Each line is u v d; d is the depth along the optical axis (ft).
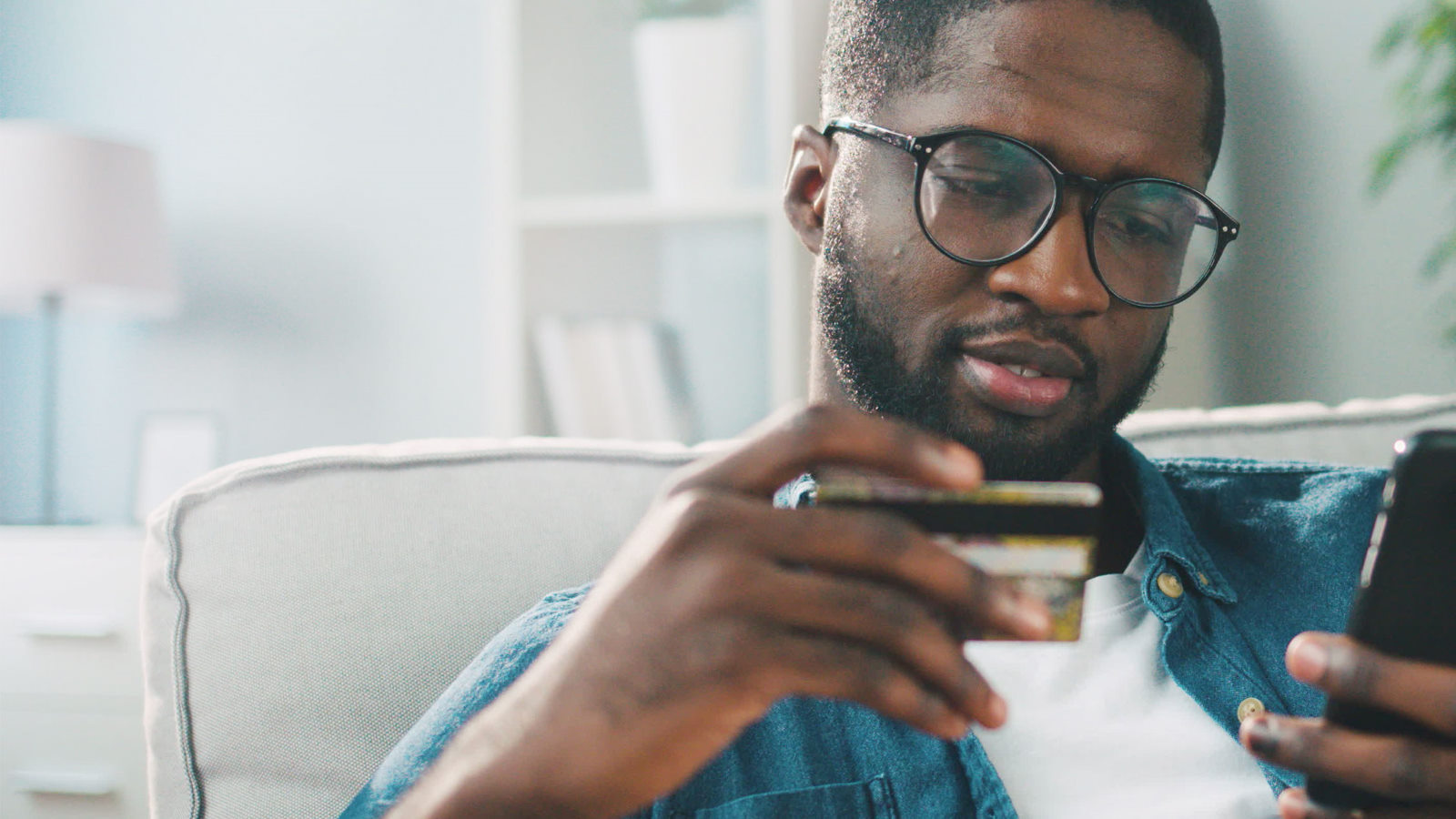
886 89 2.80
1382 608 1.55
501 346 6.41
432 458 3.14
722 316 7.07
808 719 2.48
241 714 2.77
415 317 7.45
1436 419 4.00
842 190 2.86
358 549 2.93
